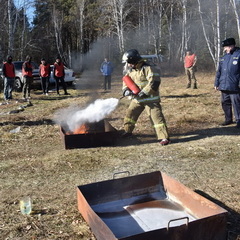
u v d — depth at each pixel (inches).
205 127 269.6
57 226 123.8
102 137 222.8
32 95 525.3
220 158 193.0
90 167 185.2
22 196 151.1
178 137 243.6
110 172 177.3
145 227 116.3
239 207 135.1
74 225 123.8
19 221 128.2
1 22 930.7
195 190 152.2
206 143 223.3
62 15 1675.7
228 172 171.9
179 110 344.5
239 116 256.7
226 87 254.8
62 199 146.6
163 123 221.6
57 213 133.8
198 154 200.8
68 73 656.4
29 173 179.6
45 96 509.0
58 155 207.2
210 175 169.0
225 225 105.7
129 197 137.9
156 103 221.5
